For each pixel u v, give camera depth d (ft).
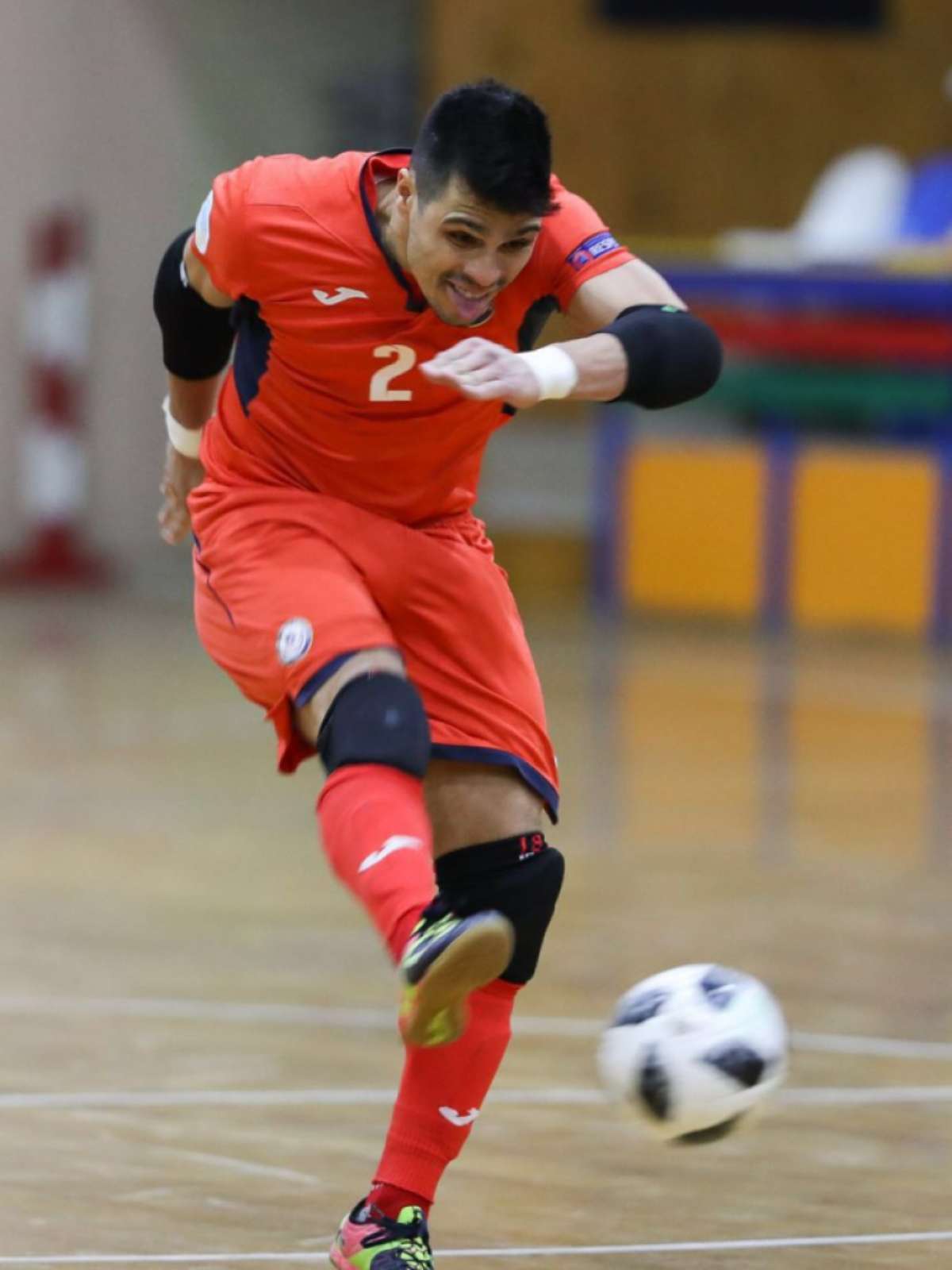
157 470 143.84
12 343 134.92
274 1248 29.60
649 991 27.94
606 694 94.84
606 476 127.34
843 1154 34.63
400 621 27.89
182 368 30.30
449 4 147.95
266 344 27.81
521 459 147.95
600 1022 43.45
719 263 121.39
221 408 29.25
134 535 143.13
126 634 113.60
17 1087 37.88
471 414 27.78
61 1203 31.50
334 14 148.25
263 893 56.29
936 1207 31.96
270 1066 39.70
